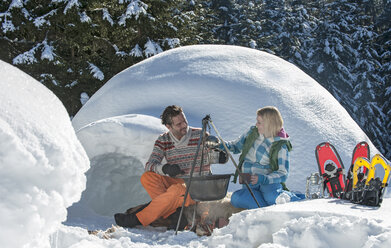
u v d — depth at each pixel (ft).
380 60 74.90
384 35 76.59
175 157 11.23
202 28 68.80
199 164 11.19
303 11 83.30
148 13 49.75
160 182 11.16
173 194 10.44
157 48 50.08
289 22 80.64
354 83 70.03
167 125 11.15
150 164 10.95
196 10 67.36
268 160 10.75
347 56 72.28
